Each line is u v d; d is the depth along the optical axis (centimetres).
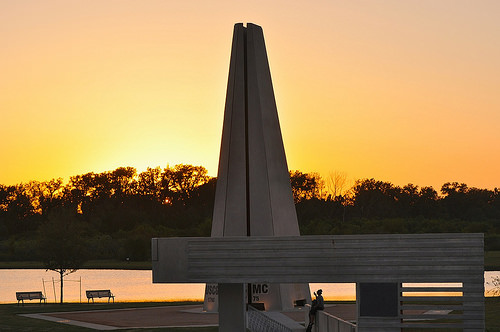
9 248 11962
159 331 3278
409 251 2498
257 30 4291
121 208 16462
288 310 4091
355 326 2422
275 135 4256
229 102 4250
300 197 14338
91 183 18412
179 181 17925
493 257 9994
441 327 2467
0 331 3322
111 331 3291
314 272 2570
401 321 2500
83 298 5897
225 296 2838
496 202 16088
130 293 6378
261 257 2619
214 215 4244
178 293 6334
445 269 2469
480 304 2445
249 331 3300
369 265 2523
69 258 5128
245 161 4194
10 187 17825
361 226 11662
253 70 4241
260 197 4134
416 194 16188
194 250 2677
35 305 4731
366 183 16262
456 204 16000
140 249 11244
